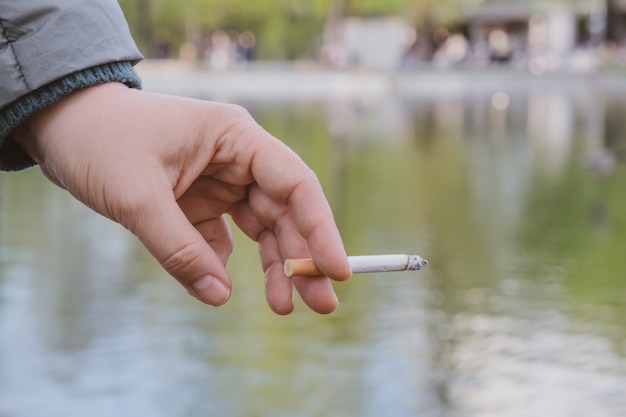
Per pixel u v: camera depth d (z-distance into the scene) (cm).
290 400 647
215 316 837
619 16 6900
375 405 643
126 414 623
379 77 5094
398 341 770
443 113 3394
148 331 792
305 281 152
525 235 1239
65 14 144
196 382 680
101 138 148
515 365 717
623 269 1027
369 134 2633
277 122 2880
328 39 6216
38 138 150
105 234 1211
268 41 6500
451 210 1441
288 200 151
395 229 1284
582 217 1380
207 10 6072
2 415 613
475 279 982
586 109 3559
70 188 152
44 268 1024
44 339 766
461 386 679
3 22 144
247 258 1054
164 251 149
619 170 1864
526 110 3531
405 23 6500
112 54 146
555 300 897
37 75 143
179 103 153
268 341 770
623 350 749
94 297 900
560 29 6550
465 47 6962
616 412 635
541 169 1930
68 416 618
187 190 162
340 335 785
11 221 1316
